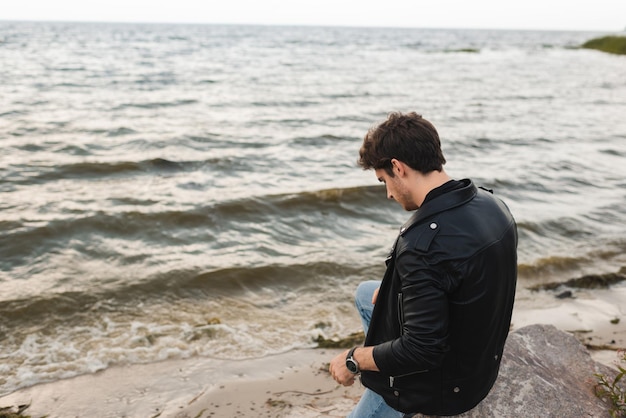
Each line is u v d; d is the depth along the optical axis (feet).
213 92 88.33
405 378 6.41
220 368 13.92
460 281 5.43
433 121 65.10
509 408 8.95
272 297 18.57
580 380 10.50
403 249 5.62
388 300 6.31
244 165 37.70
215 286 19.02
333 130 55.36
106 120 55.26
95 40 274.57
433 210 5.63
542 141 52.26
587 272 21.76
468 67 163.53
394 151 5.84
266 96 86.12
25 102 65.82
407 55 219.00
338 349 15.21
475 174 37.47
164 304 17.63
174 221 25.21
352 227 26.14
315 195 29.32
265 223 25.89
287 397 12.55
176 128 52.31
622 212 29.78
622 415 9.53
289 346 15.28
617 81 127.65
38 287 18.06
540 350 11.06
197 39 329.11
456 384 6.20
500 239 5.68
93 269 19.81
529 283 20.54
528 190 33.81
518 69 159.12
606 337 16.28
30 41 234.38
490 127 61.21
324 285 19.67
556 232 26.27
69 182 30.86
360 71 142.20
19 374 13.35
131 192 29.27
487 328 5.85
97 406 12.14
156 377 13.42
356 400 12.40
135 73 115.34
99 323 16.17
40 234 22.52
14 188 29.04
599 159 44.04
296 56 197.16
